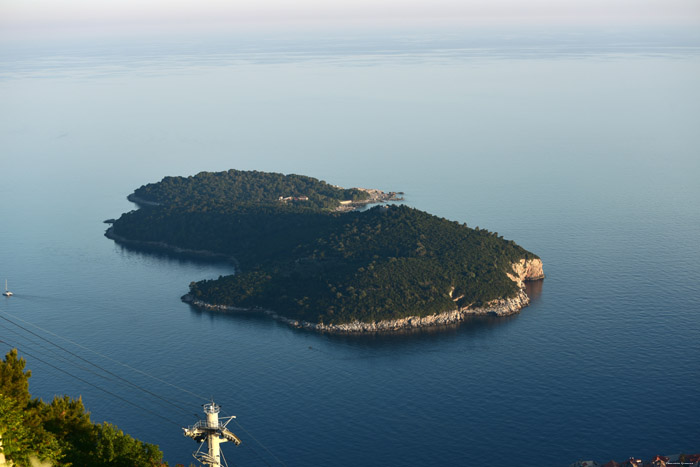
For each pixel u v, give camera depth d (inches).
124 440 4761.3
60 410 4840.1
